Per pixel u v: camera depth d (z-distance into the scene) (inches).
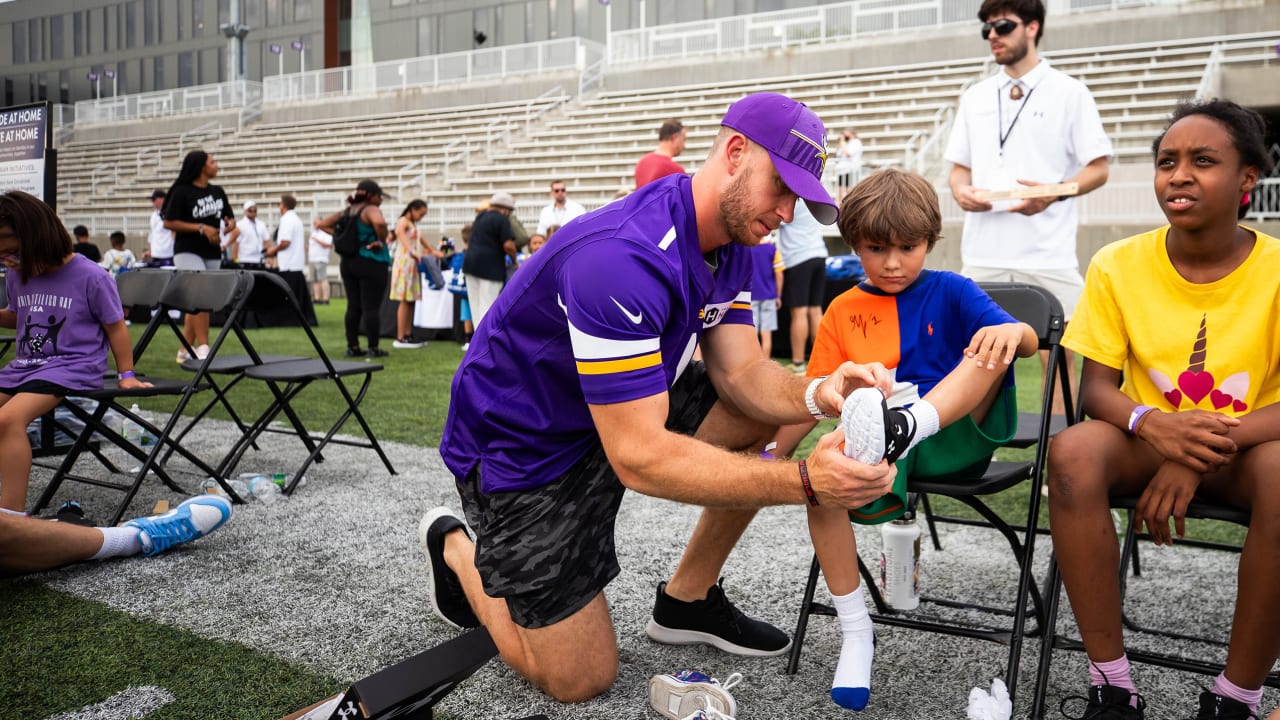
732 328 83.7
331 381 277.0
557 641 77.4
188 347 166.2
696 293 72.1
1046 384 84.2
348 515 137.0
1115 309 80.4
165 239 484.1
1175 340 77.5
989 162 151.7
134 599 102.5
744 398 82.0
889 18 927.0
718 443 86.7
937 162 639.1
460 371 80.0
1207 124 72.1
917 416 69.8
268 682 82.0
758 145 66.1
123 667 85.0
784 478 62.2
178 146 1286.9
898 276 84.2
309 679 82.7
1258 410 71.4
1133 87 731.4
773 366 82.2
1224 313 75.8
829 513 77.9
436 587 90.7
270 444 188.5
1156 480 72.7
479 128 1091.9
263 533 128.1
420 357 346.3
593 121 1016.9
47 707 77.1
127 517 135.6
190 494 149.3
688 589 89.9
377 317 339.6
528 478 77.0
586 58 1128.2
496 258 355.3
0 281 175.6
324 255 660.1
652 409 66.9
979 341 75.2
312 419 214.2
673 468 65.7
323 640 91.6
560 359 73.7
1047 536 128.3
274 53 1674.5
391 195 981.8
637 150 909.2
